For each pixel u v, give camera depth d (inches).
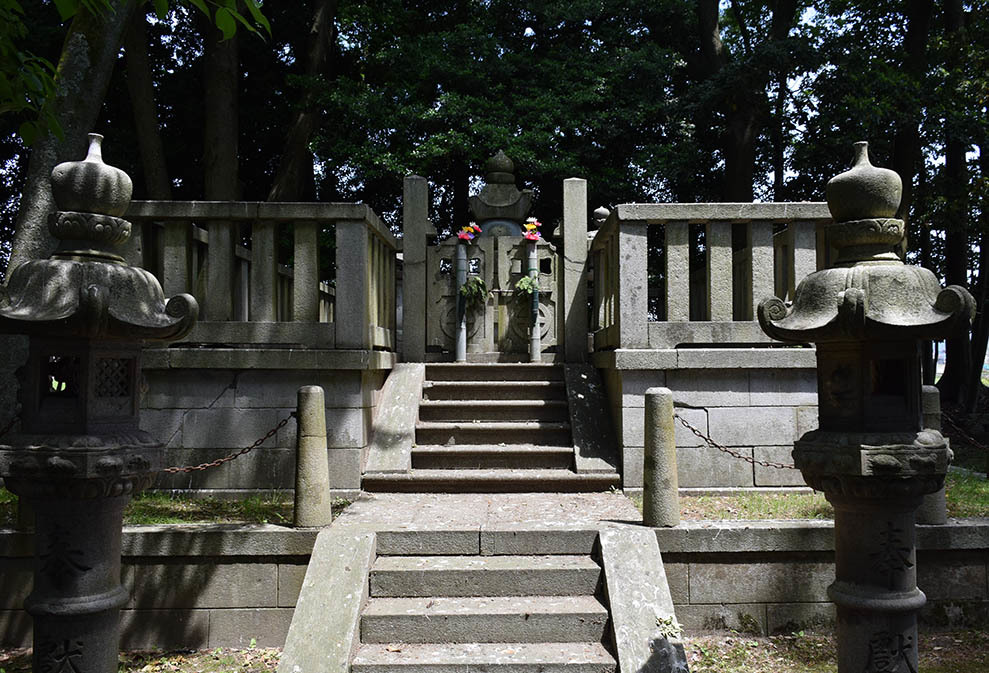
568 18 687.7
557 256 407.5
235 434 277.4
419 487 278.7
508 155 624.1
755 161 765.3
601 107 684.7
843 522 155.8
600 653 179.3
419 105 641.0
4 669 194.1
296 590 208.2
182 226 282.4
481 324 407.2
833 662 193.2
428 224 399.2
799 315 154.3
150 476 165.5
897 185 155.3
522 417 327.0
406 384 337.4
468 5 738.8
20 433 153.5
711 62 674.2
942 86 540.4
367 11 667.4
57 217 160.2
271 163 719.7
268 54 677.9
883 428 148.6
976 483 293.7
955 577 213.9
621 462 286.0
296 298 284.2
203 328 280.7
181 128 670.5
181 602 208.2
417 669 173.5
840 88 597.9
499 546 212.1
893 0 685.9
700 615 210.2
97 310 147.4
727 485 276.4
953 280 619.2
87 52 287.6
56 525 154.7
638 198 699.4
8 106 196.4
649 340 281.6
